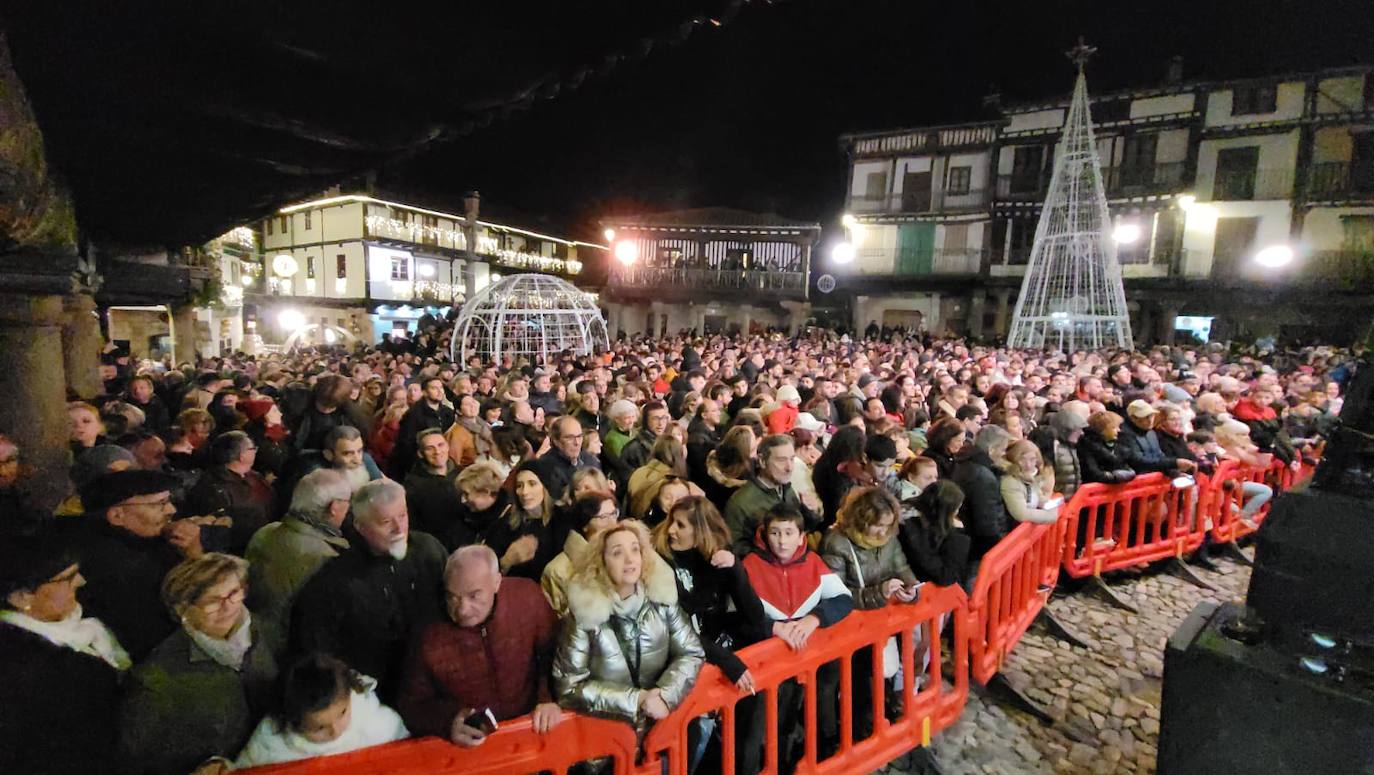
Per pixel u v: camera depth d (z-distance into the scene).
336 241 31.39
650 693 2.36
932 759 3.28
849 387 8.92
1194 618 2.25
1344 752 1.78
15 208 2.66
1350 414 1.90
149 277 8.89
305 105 2.87
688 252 30.58
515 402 5.83
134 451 3.95
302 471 3.97
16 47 2.35
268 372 9.37
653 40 2.36
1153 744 3.52
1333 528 1.85
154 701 1.95
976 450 4.33
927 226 28.56
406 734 2.20
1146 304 25.20
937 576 3.39
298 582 2.63
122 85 2.64
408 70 2.56
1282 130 22.86
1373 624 1.79
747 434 4.35
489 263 37.94
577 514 3.21
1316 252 22.58
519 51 2.41
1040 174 26.44
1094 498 5.18
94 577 2.30
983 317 27.45
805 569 3.01
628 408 5.47
